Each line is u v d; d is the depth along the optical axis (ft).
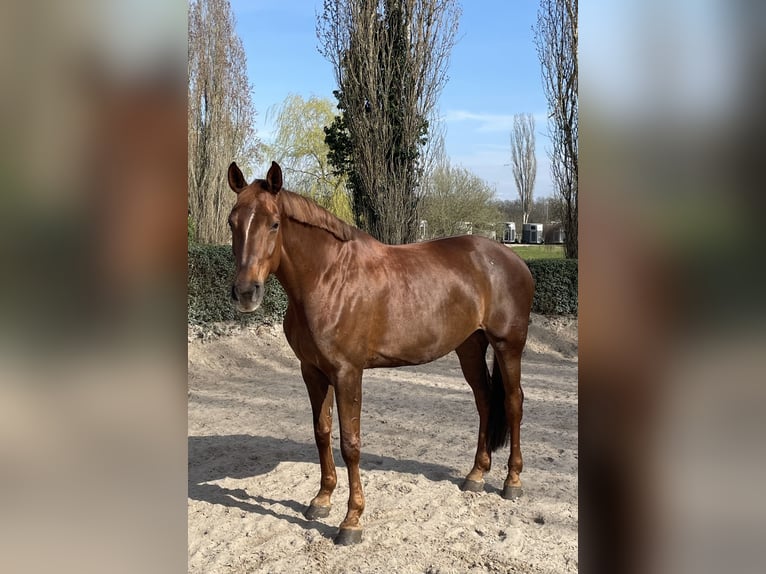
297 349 10.13
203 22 44.50
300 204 9.33
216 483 12.61
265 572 9.08
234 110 48.01
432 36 35.01
